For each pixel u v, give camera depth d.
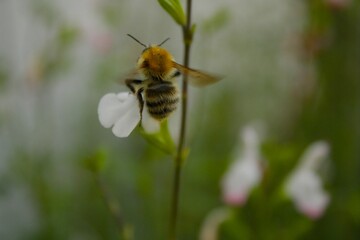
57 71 0.30
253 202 0.24
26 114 0.31
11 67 0.31
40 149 0.30
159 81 0.17
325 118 0.29
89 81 0.33
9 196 0.29
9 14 0.32
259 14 0.35
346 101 0.30
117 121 0.16
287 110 0.33
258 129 0.32
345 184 0.29
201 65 0.30
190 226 0.27
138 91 0.16
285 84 0.35
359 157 0.29
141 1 0.33
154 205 0.27
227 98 0.34
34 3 0.30
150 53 0.17
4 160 0.30
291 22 0.34
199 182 0.28
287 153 0.24
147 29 0.33
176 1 0.16
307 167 0.23
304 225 0.23
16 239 0.28
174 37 0.34
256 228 0.23
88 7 0.31
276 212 0.26
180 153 0.17
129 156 0.28
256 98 0.35
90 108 0.32
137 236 0.27
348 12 0.29
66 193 0.29
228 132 0.33
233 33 0.35
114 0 0.32
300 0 0.32
